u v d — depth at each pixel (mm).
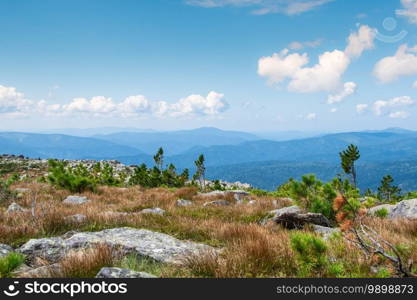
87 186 27641
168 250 9234
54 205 17656
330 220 14703
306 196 15539
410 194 29234
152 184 40312
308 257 6504
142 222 13789
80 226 13086
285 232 11797
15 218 13633
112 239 9875
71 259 7414
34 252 9039
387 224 12484
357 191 18234
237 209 18531
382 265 7215
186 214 16828
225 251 8438
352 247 7766
